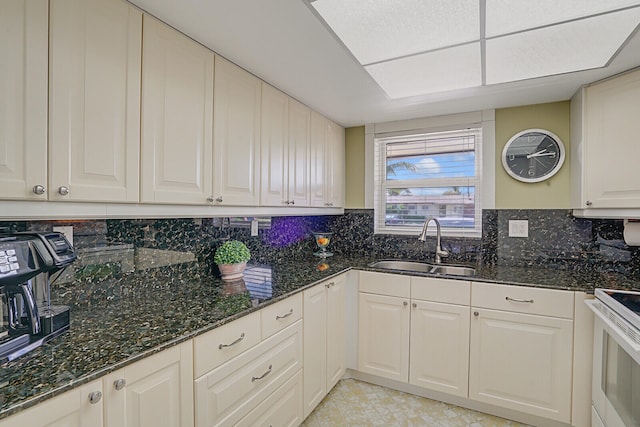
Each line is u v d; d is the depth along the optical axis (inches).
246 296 60.3
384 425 73.9
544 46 58.7
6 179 33.9
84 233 52.1
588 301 64.8
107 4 42.7
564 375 69.6
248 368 53.7
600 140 73.2
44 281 42.8
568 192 87.2
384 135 111.3
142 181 46.9
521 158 92.2
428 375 82.9
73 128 39.2
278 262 98.7
